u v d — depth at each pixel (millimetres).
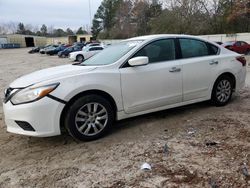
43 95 3830
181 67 4953
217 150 3695
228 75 5711
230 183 2932
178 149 3779
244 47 26000
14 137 4574
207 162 3387
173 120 4969
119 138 4273
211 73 5395
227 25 43312
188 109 5582
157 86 4707
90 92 4176
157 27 50688
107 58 4734
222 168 3230
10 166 3588
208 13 45844
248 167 3223
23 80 4234
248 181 2953
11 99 4020
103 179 3150
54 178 3230
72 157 3727
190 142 3990
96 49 26984
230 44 25625
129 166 3398
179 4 48156
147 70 4590
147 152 3740
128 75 4422
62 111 3977
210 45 5566
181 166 3326
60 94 3900
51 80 3955
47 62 26422
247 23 42375
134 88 4488
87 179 3170
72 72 4184
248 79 9281
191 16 46781
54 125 3912
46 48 46344
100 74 4219
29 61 28703
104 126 4285
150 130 4539
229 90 5773
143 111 4660
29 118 3828
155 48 4820
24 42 90688
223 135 4188
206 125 4645
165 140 4105
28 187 3086
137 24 67812
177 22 47344
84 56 26234
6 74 15859
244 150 3656
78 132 4082
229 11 39125
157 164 3404
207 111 5398
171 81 4848
